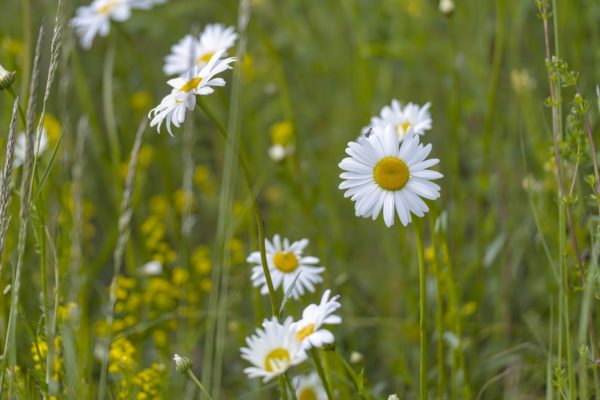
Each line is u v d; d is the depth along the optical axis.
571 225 2.61
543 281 4.18
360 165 2.39
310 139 5.73
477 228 4.22
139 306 4.18
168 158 5.43
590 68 4.45
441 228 3.27
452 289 3.33
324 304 2.34
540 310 4.22
